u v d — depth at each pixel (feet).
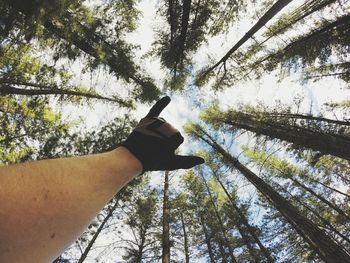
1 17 27.45
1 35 28.04
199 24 37.24
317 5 34.96
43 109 36.81
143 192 60.70
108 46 39.47
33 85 34.42
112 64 39.99
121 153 3.03
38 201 2.25
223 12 36.94
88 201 2.52
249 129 49.90
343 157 32.17
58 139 39.19
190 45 39.17
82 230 2.55
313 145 35.81
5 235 2.05
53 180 2.41
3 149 34.30
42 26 28.58
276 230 51.90
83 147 42.04
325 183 59.06
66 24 30.22
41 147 38.17
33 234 2.18
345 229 49.39
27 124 35.63
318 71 46.14
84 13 31.55
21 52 30.37
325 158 55.62
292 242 49.90
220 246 58.03
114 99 46.85
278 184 55.57
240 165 49.03
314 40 37.06
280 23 38.58
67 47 34.09
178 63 41.63
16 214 2.12
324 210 54.65
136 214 56.65
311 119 43.29
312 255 46.96
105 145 43.78
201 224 63.26
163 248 50.21
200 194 71.56
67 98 43.32
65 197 2.39
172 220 58.70
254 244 58.65
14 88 34.22
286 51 39.22
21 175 2.29
